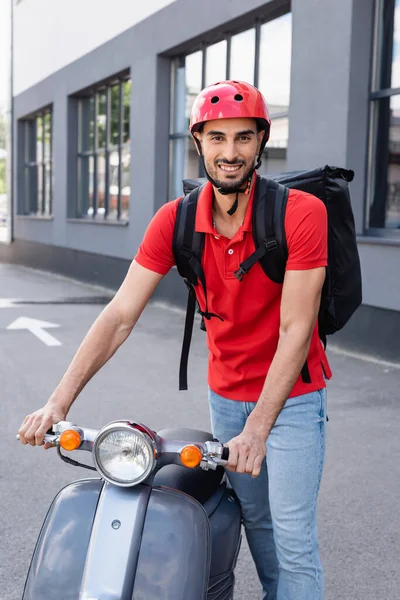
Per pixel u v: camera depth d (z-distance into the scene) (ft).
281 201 6.93
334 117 26.27
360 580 10.62
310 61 27.27
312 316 6.91
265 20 31.71
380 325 24.34
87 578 6.08
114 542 6.21
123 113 47.39
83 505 6.51
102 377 22.84
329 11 26.20
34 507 13.05
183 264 7.36
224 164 6.74
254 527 8.36
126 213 47.26
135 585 6.12
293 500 7.48
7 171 71.92
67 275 56.08
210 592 7.29
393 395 20.36
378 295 24.20
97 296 45.27
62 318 35.37
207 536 6.48
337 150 26.21
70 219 54.49
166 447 6.33
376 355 24.54
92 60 49.26
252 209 6.96
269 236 6.89
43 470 14.85
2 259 75.87
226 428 8.03
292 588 7.54
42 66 61.05
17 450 16.06
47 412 6.78
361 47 25.59
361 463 15.19
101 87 51.16
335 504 13.19
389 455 15.65
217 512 7.52
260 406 6.70
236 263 7.12
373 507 13.07
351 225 8.07
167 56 39.73
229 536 7.44
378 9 25.70
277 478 7.50
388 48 25.52
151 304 40.24
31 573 6.32
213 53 35.96
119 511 6.34
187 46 37.50
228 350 7.70
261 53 32.14
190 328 7.77
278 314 7.41
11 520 12.51
